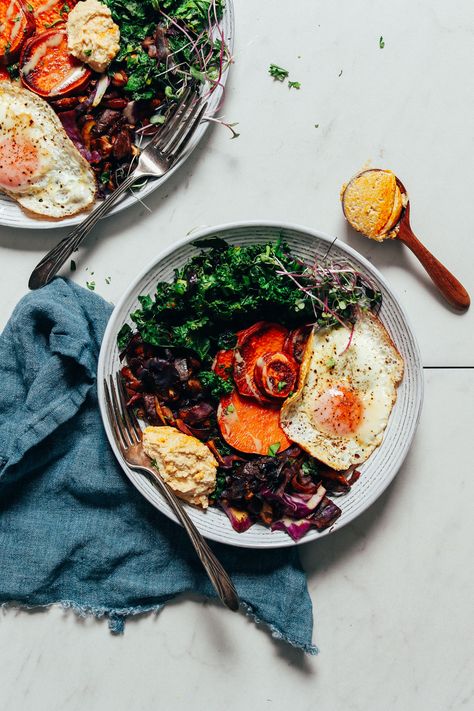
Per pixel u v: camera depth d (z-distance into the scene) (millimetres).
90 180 742
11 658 762
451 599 771
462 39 771
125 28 736
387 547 769
